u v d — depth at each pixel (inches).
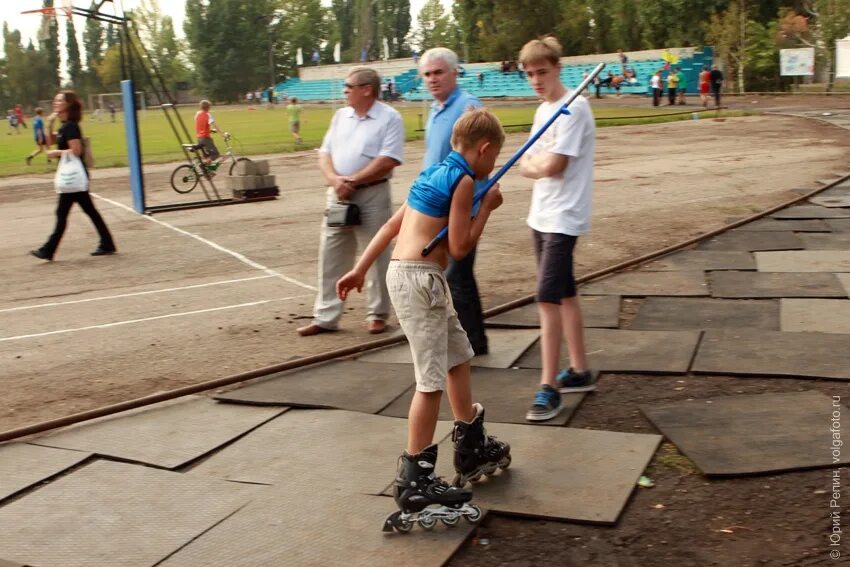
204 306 327.3
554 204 197.2
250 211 567.5
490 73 2655.0
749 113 1339.8
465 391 163.0
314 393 224.4
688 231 430.0
